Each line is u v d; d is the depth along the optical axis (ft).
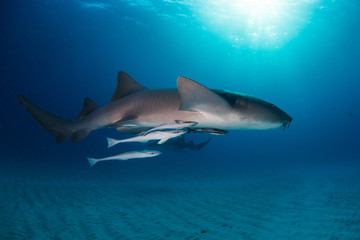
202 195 21.36
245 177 39.96
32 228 12.35
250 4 85.10
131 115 12.14
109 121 13.17
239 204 17.52
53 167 47.98
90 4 99.30
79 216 14.76
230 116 9.93
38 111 15.08
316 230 11.11
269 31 108.58
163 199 19.79
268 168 60.64
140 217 14.48
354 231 10.60
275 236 10.66
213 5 88.43
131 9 100.27
